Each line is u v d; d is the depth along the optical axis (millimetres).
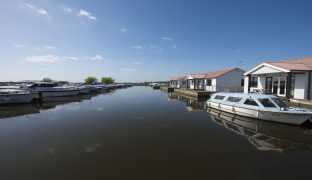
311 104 14125
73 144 9250
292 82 17719
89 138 10180
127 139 9953
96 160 7383
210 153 8023
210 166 6848
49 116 16469
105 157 7656
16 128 12414
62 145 9117
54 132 11398
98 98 33312
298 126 11797
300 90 16828
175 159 7406
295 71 15758
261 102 13547
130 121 14250
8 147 8922
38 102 25750
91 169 6652
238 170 6531
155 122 13922
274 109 12586
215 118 15336
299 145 8953
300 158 7496
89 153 8094
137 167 6770
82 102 27188
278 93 19141
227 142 9406
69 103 25984
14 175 6305
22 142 9617
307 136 10234
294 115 11648
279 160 7312
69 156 7797
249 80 21844
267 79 20734
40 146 9016
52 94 33312
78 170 6594
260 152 8109
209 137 10234
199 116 16234
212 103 18859
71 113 17875
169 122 13898
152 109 20266
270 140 9680
